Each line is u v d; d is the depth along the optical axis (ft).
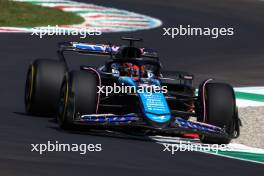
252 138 128.77
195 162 97.09
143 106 111.45
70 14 328.29
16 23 293.43
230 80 200.03
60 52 132.26
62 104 117.39
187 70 212.64
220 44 270.87
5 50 226.17
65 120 115.14
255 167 97.40
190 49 254.27
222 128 117.08
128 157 96.58
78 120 113.29
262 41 285.43
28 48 232.94
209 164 96.48
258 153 112.16
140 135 116.88
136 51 124.67
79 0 392.47
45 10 326.44
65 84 116.78
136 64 123.34
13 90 163.73
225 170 92.79
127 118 111.14
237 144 120.06
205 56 240.53
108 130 120.26
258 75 210.38
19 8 318.65
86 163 89.92
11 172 80.33
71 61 215.72
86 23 312.50
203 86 119.24
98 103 116.26
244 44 274.57
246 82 198.18
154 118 109.60
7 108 139.54
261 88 189.16
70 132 115.55
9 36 256.93
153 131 113.80
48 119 128.36
